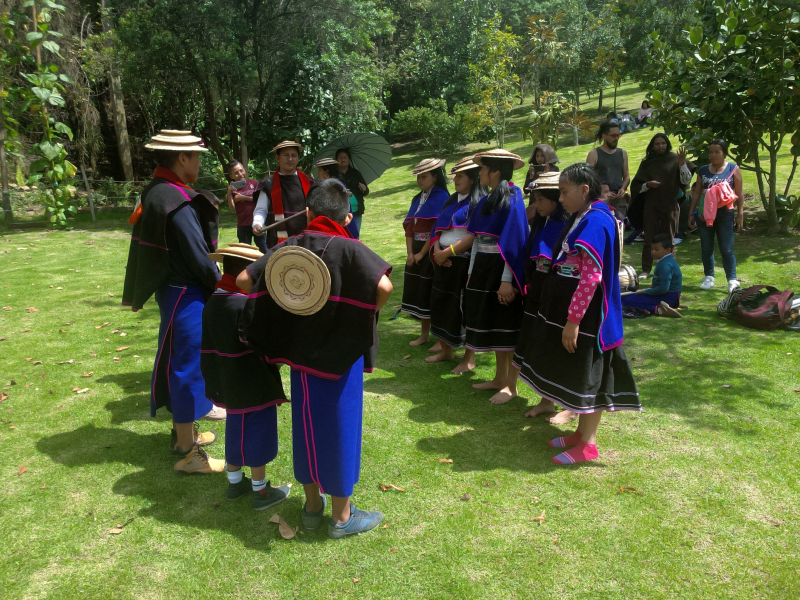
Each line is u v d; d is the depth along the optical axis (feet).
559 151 67.77
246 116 62.90
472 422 13.66
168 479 11.57
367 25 61.82
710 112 27.22
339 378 9.06
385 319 22.20
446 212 15.96
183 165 11.62
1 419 14.05
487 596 8.41
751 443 12.14
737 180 22.22
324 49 60.80
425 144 96.53
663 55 29.89
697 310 20.63
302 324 8.96
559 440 12.34
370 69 66.49
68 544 9.68
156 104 63.57
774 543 9.25
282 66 55.31
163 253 11.35
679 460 11.62
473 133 71.31
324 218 9.16
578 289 10.79
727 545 9.23
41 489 11.19
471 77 77.20
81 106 55.77
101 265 30.66
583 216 11.12
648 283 23.85
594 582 8.60
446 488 11.00
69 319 21.68
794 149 27.76
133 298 11.72
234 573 9.01
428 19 115.24
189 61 50.44
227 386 10.09
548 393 11.59
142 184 60.23
